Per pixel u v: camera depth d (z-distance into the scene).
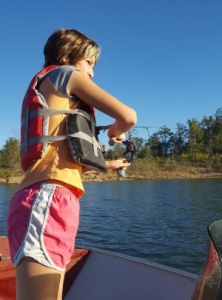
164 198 35.81
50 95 1.92
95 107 1.90
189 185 54.72
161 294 2.93
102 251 3.54
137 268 3.21
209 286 1.57
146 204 30.78
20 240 1.78
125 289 3.16
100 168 1.94
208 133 108.19
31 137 1.89
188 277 2.88
